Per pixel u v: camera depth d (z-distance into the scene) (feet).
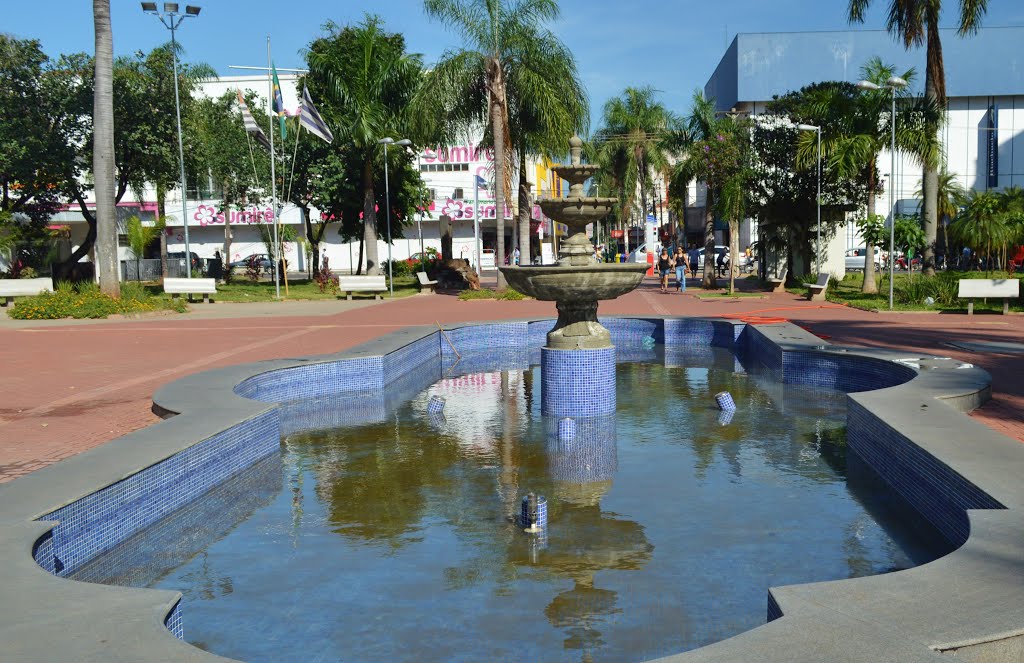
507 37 83.92
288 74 167.12
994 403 26.43
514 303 79.92
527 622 12.46
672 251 176.76
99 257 70.85
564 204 31.81
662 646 11.60
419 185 125.90
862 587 10.86
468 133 91.61
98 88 69.31
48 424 26.30
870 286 82.48
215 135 124.77
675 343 53.01
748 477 20.57
